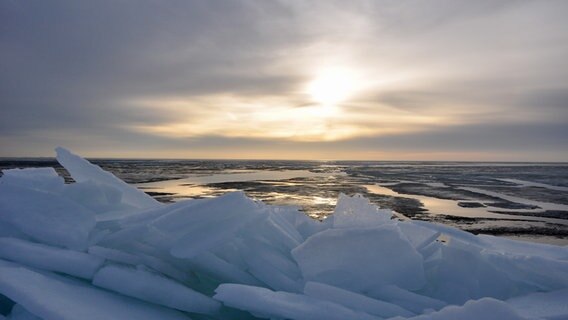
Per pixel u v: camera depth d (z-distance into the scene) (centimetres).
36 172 446
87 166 468
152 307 290
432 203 2322
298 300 279
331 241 326
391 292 308
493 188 3497
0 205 371
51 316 247
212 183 3784
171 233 324
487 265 339
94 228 359
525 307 296
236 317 304
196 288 333
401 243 329
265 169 8500
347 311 266
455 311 249
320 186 3541
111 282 295
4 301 319
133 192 468
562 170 8688
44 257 319
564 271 337
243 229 351
